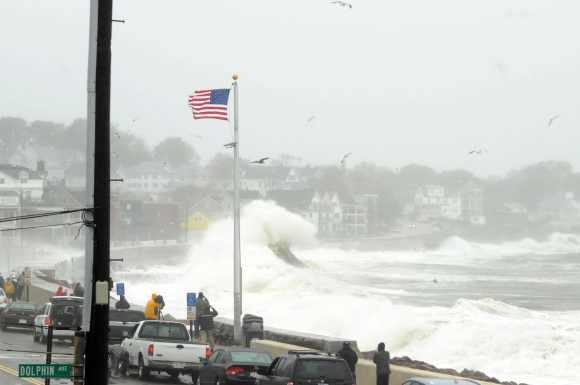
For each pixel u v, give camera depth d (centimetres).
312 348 6831
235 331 7825
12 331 9644
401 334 10700
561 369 8475
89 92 3797
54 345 8331
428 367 6325
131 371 6794
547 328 10331
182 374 6606
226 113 8244
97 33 3775
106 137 3772
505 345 9631
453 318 11656
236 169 8000
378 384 5347
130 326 7681
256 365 5478
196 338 8125
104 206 3762
